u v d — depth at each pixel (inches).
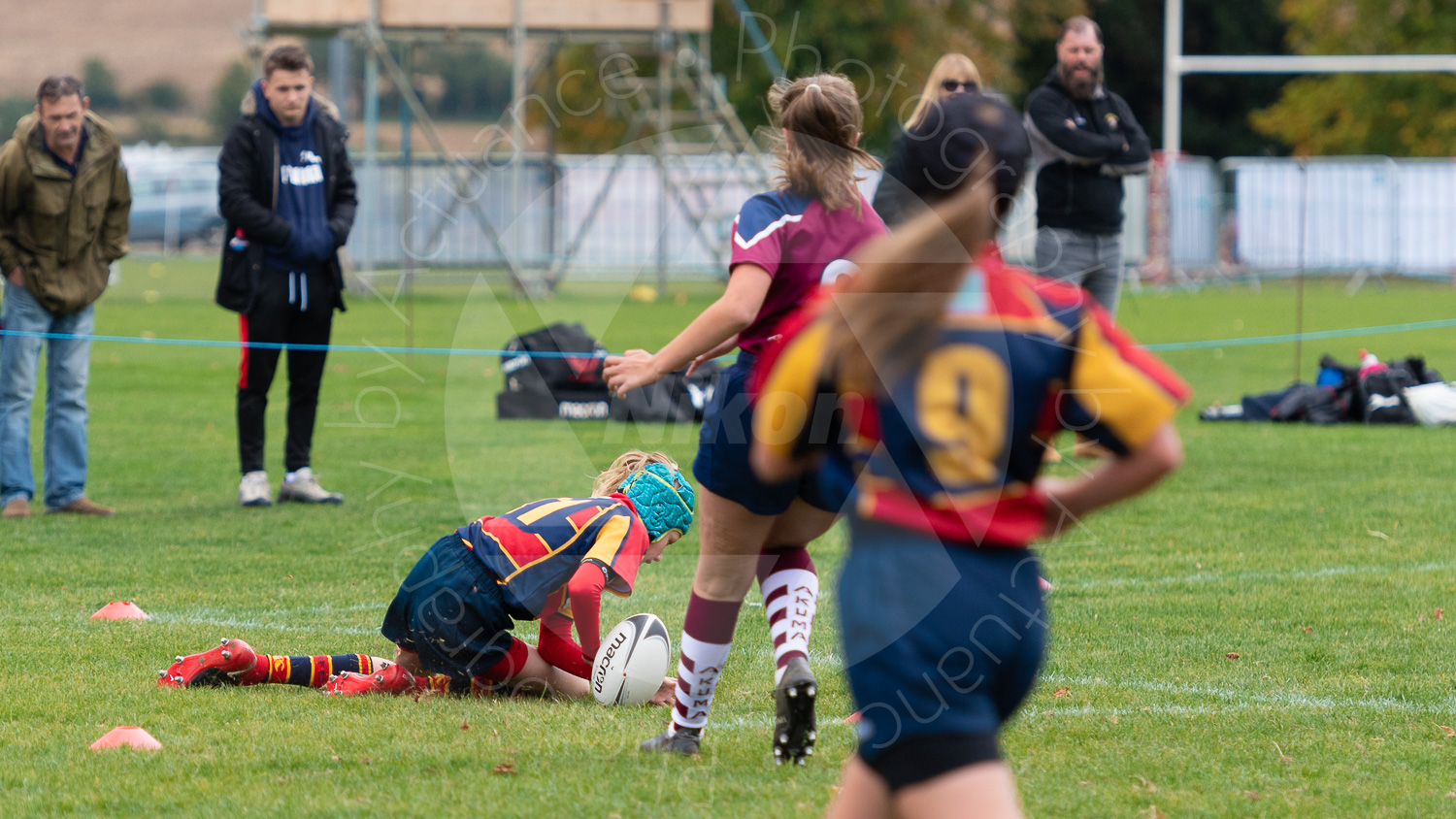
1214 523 925.2
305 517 962.1
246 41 2955.2
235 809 403.9
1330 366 1523.1
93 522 933.8
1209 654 603.5
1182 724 501.0
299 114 984.9
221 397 1681.8
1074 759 458.3
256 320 993.5
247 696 538.3
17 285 946.1
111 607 676.1
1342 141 5049.2
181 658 577.6
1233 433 1396.4
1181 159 3730.3
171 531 904.3
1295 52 6048.2
